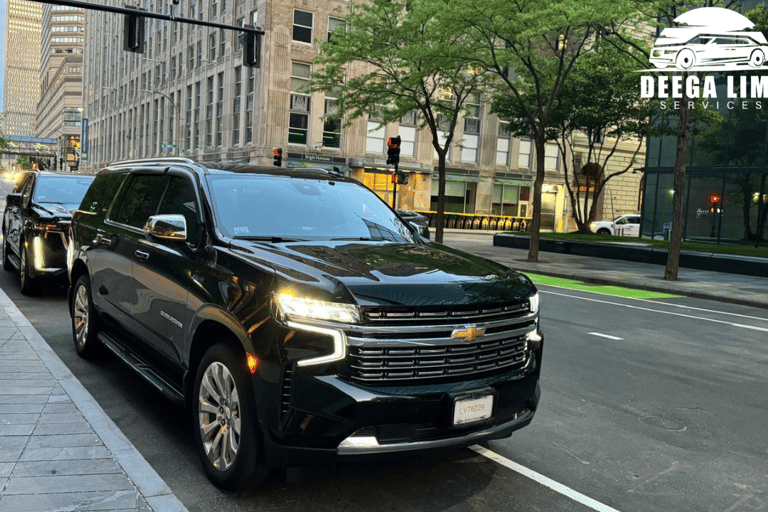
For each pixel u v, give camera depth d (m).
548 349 7.79
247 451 3.37
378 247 4.19
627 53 19.22
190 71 53.69
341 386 3.14
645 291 15.27
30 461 3.55
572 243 24.62
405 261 3.84
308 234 4.32
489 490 3.79
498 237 28.48
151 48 63.28
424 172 45.72
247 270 3.56
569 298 12.89
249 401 3.37
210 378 3.71
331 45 23.89
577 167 50.28
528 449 4.50
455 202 47.84
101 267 5.53
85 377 5.60
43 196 9.69
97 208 6.09
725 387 6.43
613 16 16.56
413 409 3.23
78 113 133.00
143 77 66.12
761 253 20.42
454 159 47.34
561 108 28.05
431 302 3.34
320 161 42.69
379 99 24.69
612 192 51.66
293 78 42.09
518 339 3.74
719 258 19.75
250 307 3.39
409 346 3.27
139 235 4.93
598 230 38.16
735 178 26.22
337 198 4.88
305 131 42.81
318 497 3.58
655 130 27.53
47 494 3.20
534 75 20.47
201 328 3.86
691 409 5.63
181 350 4.07
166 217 4.04
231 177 4.57
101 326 5.87
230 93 46.12
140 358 4.87
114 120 77.50
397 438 3.23
